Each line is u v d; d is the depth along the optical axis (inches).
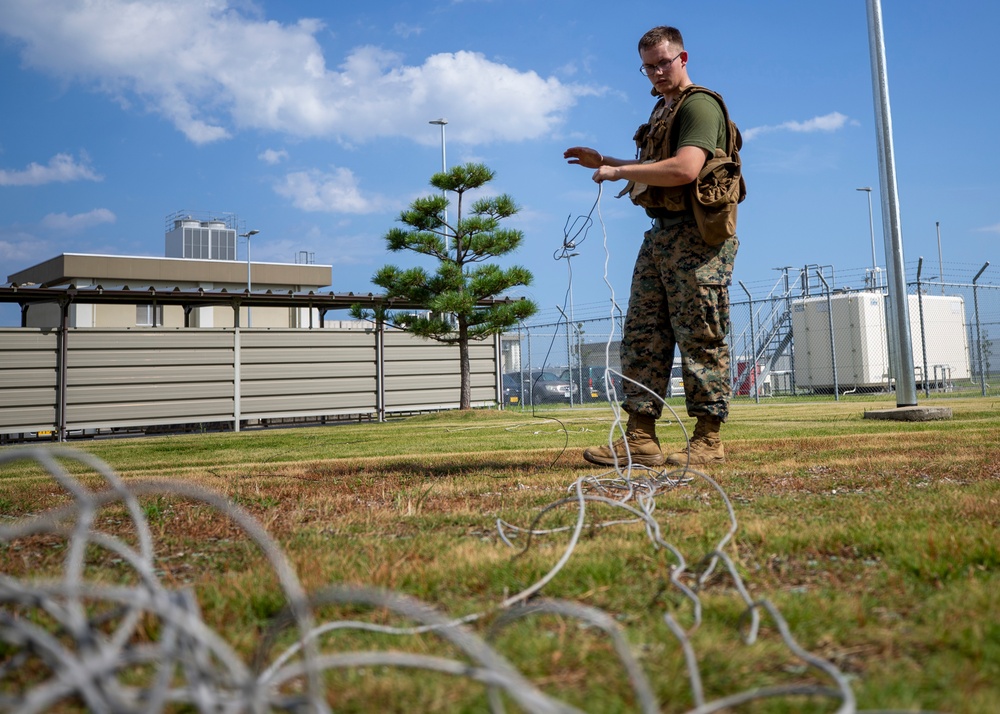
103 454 296.4
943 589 66.3
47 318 733.9
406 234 638.5
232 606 65.7
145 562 42.4
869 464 161.8
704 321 167.9
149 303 600.7
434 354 672.4
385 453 251.4
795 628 57.9
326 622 62.6
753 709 44.5
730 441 229.6
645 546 85.0
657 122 170.7
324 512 124.6
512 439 300.0
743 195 171.9
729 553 81.2
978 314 654.5
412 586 72.3
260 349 584.4
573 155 177.2
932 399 585.9
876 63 359.3
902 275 350.0
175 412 547.8
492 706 38.8
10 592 32.4
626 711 44.3
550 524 105.9
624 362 177.5
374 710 45.4
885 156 347.6
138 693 33.7
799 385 819.4
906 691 44.9
